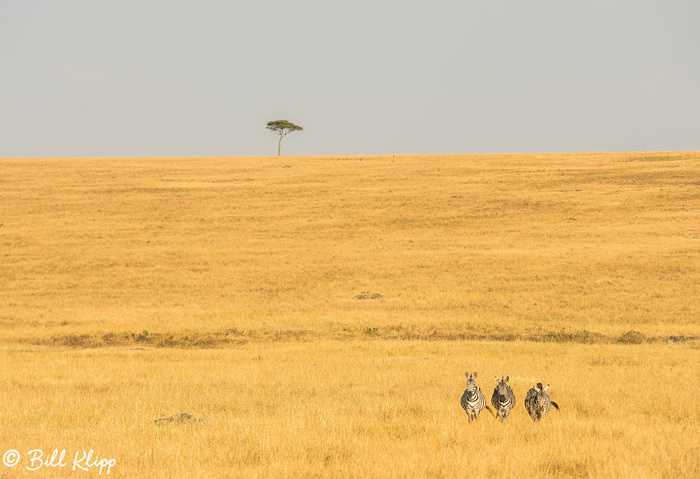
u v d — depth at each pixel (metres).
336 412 53.88
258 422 49.09
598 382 68.00
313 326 135.75
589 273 177.12
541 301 153.50
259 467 36.03
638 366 83.62
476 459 36.84
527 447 39.34
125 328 134.25
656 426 45.72
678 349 106.44
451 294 162.62
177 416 52.12
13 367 87.81
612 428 44.91
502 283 171.12
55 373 81.56
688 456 36.59
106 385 71.81
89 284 181.75
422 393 63.88
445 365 85.69
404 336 128.75
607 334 124.12
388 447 40.62
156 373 81.56
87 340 126.12
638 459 36.19
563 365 84.25
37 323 141.00
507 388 46.78
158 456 38.69
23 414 53.25
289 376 77.75
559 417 49.59
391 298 160.62
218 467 36.72
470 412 47.47
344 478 34.44
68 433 45.44
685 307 144.75
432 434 43.94
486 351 104.44
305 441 41.69
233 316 146.62
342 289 171.75
